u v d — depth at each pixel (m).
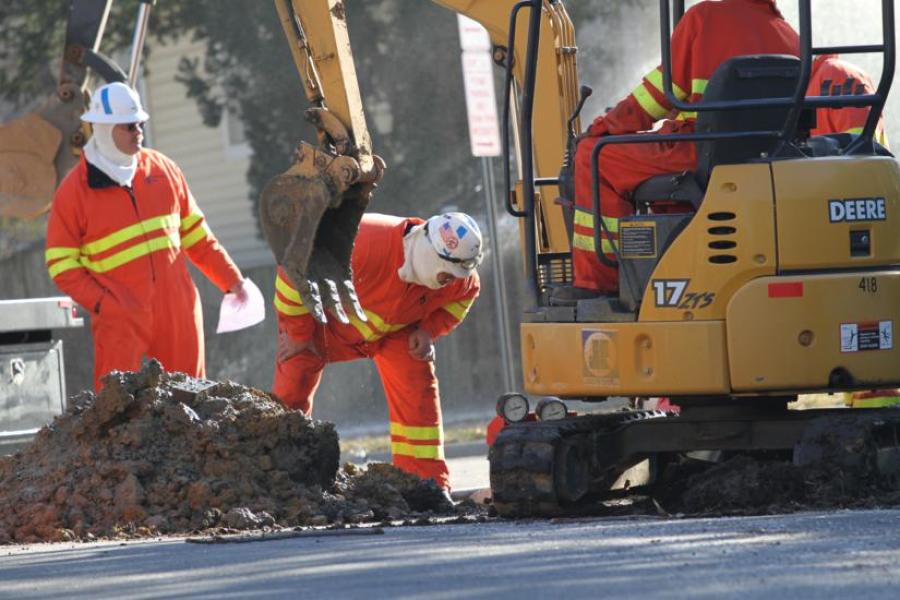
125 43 55.72
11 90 53.75
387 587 15.26
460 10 30.91
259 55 55.44
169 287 30.80
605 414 26.53
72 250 30.36
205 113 56.16
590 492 24.88
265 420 25.52
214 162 57.16
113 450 24.88
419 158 53.78
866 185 22.72
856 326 22.56
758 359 22.50
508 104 26.28
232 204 57.25
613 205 23.91
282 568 17.02
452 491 33.31
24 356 30.52
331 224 26.83
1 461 25.70
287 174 26.25
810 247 22.52
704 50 23.88
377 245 29.38
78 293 30.16
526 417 26.75
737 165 22.69
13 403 30.31
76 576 17.39
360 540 19.67
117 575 17.25
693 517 21.53
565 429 24.03
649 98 23.94
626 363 23.20
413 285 29.72
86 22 34.25
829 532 17.58
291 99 55.31
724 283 22.61
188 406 25.66
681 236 22.83
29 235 53.88
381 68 53.84
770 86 23.12
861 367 22.56
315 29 26.53
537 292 25.09
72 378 51.12
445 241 29.03
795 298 22.48
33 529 24.02
